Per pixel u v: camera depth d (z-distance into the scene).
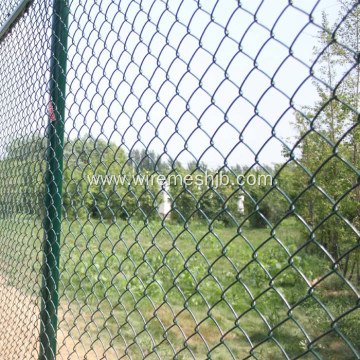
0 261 2.60
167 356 3.58
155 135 1.23
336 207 0.74
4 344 2.51
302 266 5.46
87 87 1.56
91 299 5.01
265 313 4.55
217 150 1.02
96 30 1.53
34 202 2.15
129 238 8.07
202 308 4.93
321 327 3.83
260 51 0.88
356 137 2.48
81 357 3.27
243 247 7.62
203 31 1.06
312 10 0.76
